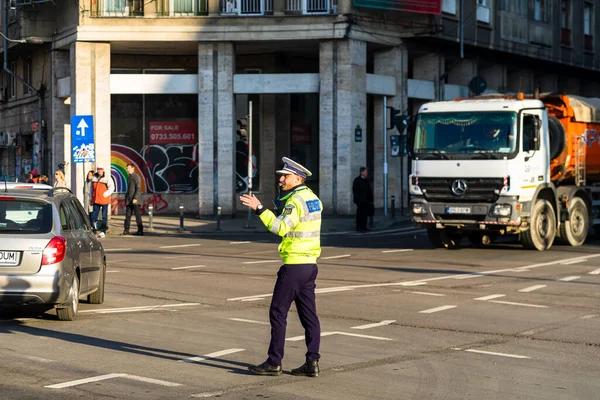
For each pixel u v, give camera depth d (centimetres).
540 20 5688
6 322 1436
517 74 5797
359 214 3709
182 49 4544
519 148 2584
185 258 2570
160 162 4600
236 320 1473
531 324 1467
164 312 1557
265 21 4303
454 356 1195
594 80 6662
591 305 1684
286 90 4353
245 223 4072
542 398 966
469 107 2639
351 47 4312
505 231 2655
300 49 4638
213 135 4344
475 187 2602
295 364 1131
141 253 2730
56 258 1384
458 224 2636
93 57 4316
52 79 4619
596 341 1318
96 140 4322
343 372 1087
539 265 2367
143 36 4278
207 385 1006
